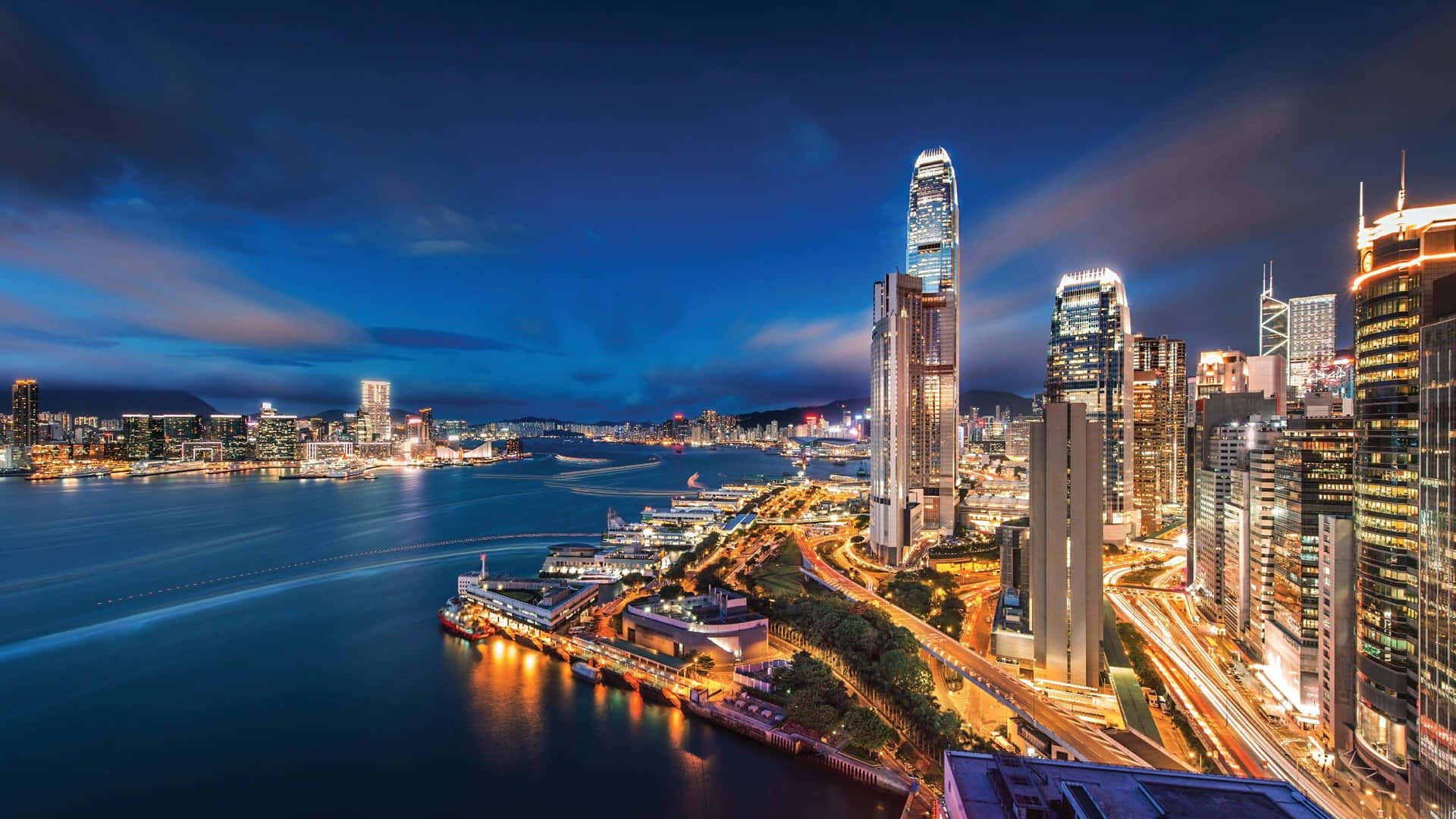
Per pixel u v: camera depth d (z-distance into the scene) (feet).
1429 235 513.04
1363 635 526.98
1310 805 284.41
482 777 622.13
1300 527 653.30
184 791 599.57
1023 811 286.66
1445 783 422.41
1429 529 438.40
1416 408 503.61
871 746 614.34
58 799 586.45
